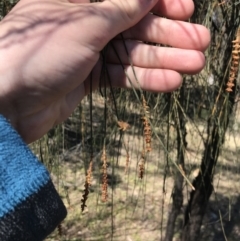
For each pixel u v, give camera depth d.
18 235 0.14
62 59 0.22
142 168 0.28
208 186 0.64
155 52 0.25
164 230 0.89
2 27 0.23
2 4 0.39
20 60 0.22
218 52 0.41
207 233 0.92
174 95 0.36
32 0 0.24
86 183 0.25
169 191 0.94
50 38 0.22
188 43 0.24
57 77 0.22
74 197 0.92
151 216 0.92
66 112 0.27
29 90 0.22
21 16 0.23
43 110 0.24
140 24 0.25
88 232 0.88
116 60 0.26
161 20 0.25
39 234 0.15
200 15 0.38
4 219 0.14
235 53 0.27
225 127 0.43
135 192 0.94
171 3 0.25
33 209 0.15
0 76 0.22
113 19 0.22
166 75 0.25
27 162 0.15
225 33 0.40
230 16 0.39
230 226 0.94
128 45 0.25
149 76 0.25
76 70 0.23
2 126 0.15
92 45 0.23
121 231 0.89
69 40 0.22
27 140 0.25
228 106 0.42
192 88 0.44
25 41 0.22
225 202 0.97
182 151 0.39
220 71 0.41
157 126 0.45
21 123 0.23
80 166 0.91
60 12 0.23
